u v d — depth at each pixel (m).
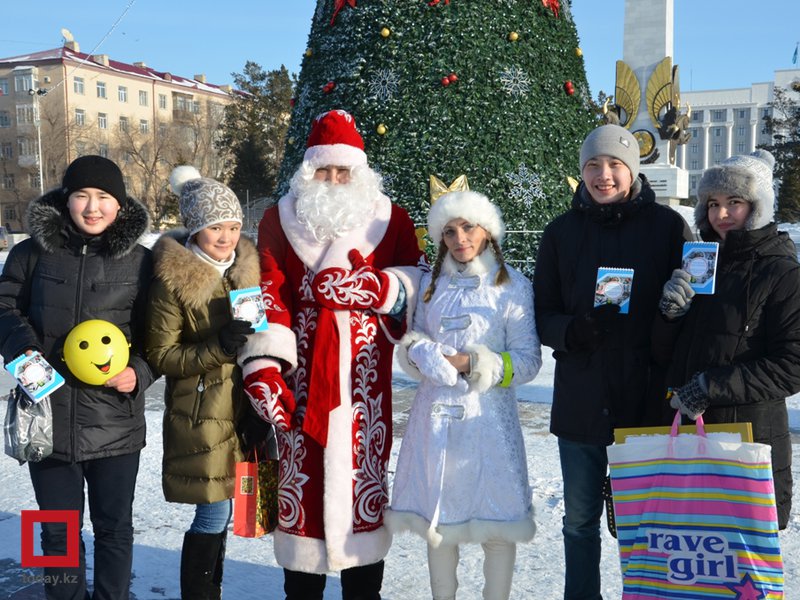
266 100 56.12
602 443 2.87
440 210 2.98
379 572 3.06
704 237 2.81
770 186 2.64
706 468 2.50
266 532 3.02
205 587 3.00
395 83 9.75
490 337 2.93
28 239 2.95
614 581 3.35
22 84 61.19
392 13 9.71
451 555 2.92
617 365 2.87
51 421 2.70
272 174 52.25
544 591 3.26
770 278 2.57
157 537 3.86
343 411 2.95
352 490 2.94
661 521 2.55
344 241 3.09
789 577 3.31
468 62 9.74
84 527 4.00
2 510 4.20
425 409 2.97
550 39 10.27
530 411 6.24
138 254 2.98
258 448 3.10
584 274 2.93
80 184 2.78
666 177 23.19
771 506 2.41
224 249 3.00
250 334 2.85
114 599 2.85
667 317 2.67
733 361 2.59
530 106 10.05
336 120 3.21
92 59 64.88
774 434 2.61
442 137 9.75
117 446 2.86
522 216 10.07
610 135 2.91
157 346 2.92
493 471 2.85
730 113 110.56
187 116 67.50
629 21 23.56
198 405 2.94
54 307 2.82
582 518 2.96
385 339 3.12
